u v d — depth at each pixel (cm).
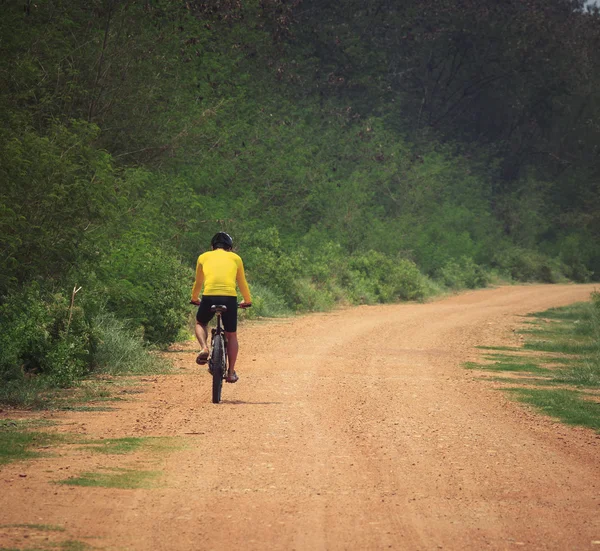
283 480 2742
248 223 11238
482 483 2781
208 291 4272
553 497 2617
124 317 6338
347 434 3569
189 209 9938
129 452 3094
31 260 5394
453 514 2391
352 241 15775
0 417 3756
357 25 18388
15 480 2636
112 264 6316
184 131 10188
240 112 12988
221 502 2453
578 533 2228
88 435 3388
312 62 16925
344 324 9312
